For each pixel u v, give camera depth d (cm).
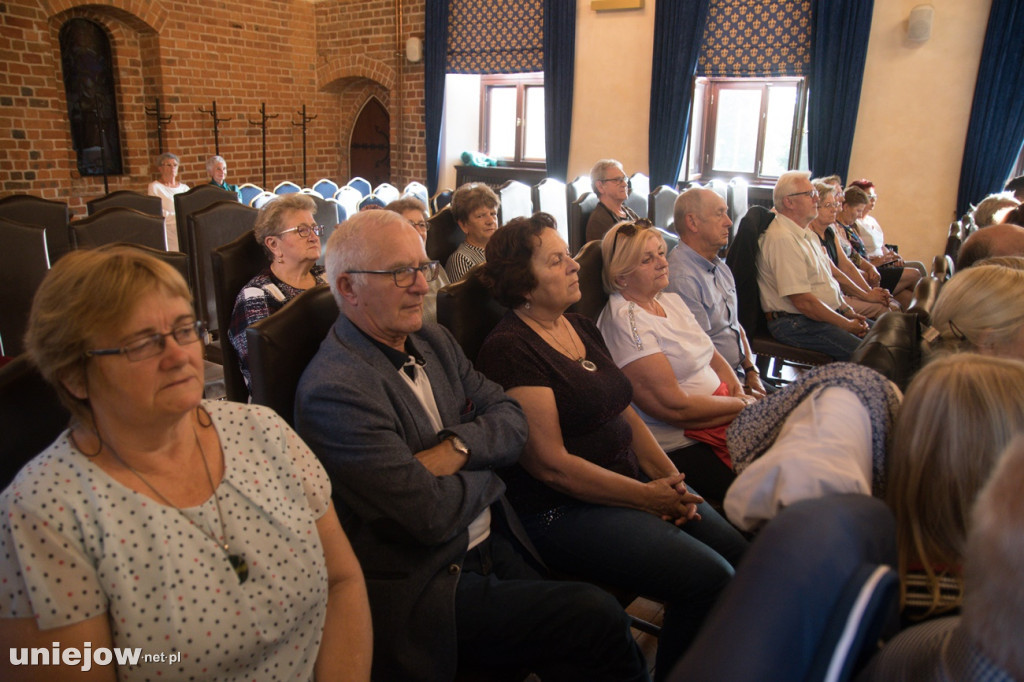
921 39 514
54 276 88
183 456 96
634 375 196
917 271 435
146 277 89
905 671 71
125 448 91
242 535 96
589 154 678
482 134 778
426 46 723
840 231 429
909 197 549
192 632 88
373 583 127
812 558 60
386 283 135
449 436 138
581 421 163
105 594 85
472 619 129
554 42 661
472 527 142
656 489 160
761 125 619
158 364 89
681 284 249
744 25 584
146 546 87
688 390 207
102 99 654
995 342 140
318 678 108
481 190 308
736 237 316
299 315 142
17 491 84
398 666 124
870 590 58
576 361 169
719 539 166
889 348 163
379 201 480
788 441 105
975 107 507
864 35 534
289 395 138
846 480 96
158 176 690
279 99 769
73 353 86
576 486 156
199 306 292
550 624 127
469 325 176
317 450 126
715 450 195
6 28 564
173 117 678
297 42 778
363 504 127
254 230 215
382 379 133
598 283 214
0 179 576
